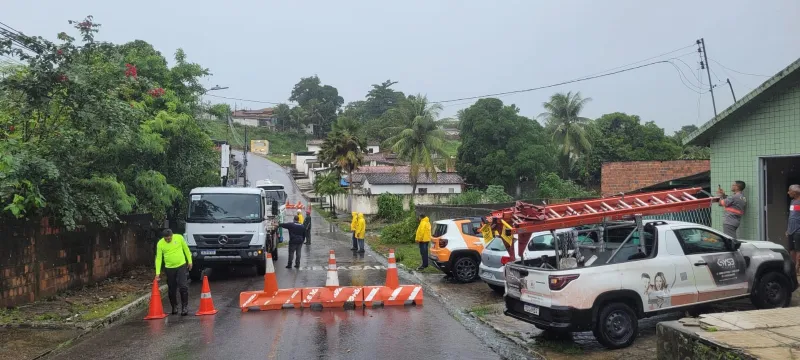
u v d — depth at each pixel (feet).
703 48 101.76
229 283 50.70
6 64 43.29
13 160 34.37
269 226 62.59
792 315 22.08
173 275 36.47
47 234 39.42
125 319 35.50
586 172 180.65
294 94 425.69
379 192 179.11
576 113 185.47
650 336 27.45
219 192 53.93
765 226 38.27
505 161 162.20
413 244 85.40
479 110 169.37
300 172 306.35
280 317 35.12
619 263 26.14
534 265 28.78
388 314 35.68
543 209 27.91
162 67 72.38
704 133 41.29
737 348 17.75
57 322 32.63
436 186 178.81
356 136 168.66
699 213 44.39
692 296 27.09
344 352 26.53
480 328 31.35
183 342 29.09
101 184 45.83
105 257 49.93
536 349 26.32
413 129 158.61
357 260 68.28
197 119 76.54
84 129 42.11
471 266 47.98
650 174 97.19
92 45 43.93
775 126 37.27
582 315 25.00
